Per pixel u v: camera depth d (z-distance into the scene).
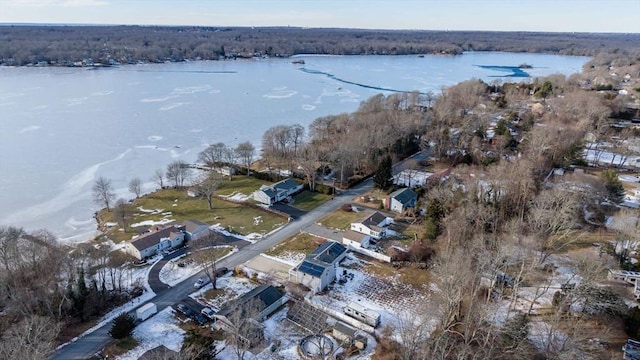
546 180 71.75
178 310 45.69
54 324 39.84
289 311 45.09
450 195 60.69
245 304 43.00
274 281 51.19
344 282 51.28
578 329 35.91
